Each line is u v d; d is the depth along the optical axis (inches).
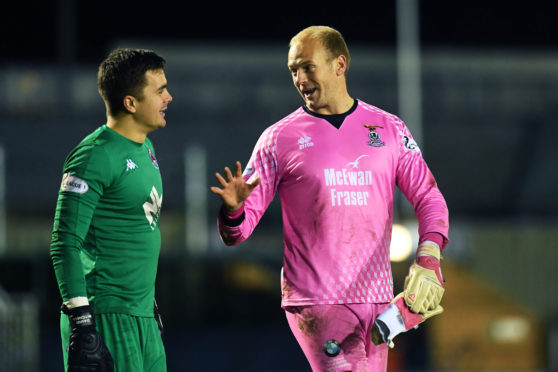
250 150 4909.0
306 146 614.5
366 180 613.9
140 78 616.7
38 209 4446.4
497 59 5689.0
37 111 4692.4
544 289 3280.0
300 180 612.4
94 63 5265.8
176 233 4192.9
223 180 582.2
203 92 5088.6
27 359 1701.5
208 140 4901.6
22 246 4205.2
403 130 634.2
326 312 605.3
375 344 589.3
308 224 612.1
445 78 5369.1
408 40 4416.8
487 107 5364.2
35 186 4498.0
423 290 585.0
